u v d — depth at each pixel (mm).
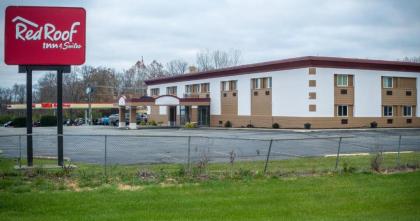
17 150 25000
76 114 90562
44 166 16125
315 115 44344
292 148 25375
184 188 12383
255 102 51250
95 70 112188
